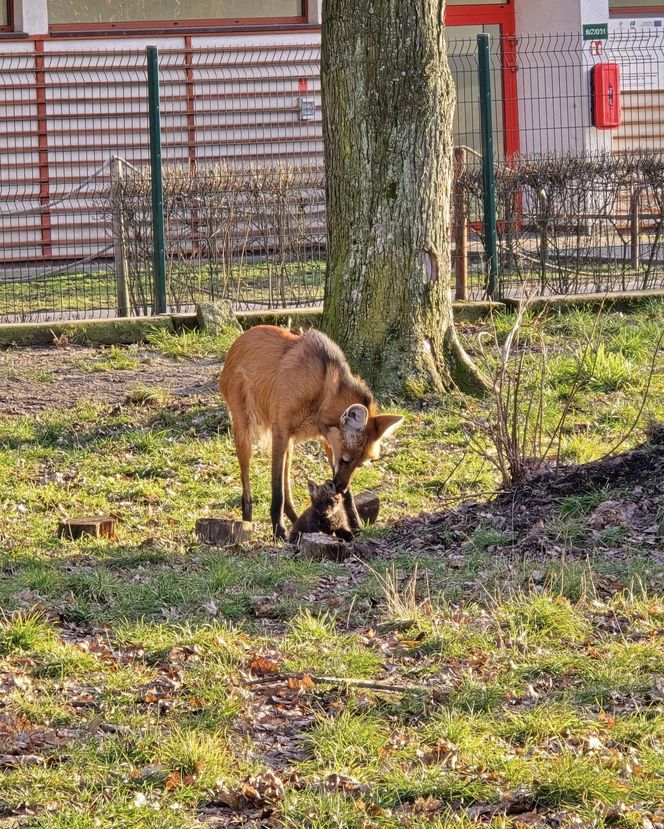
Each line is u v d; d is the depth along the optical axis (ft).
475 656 20.39
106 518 30.71
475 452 37.09
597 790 15.43
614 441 37.78
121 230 52.70
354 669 20.17
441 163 42.63
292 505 31.76
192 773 16.46
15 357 48.67
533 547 27.14
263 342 30.86
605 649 20.45
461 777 15.99
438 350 42.91
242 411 31.48
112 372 46.70
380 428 29.09
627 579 24.11
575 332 49.83
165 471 36.70
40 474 36.27
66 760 16.83
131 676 19.75
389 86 41.55
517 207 55.57
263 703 18.88
